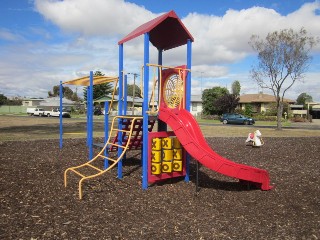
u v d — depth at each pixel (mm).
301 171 7852
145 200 5160
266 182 5926
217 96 53188
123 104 7344
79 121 33000
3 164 7637
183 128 5840
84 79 9805
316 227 4078
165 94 6680
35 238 3576
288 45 24719
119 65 7113
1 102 90938
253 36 25641
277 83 25531
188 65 6535
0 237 3570
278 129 25625
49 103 68938
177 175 6406
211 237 3711
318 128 29641
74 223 4066
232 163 5648
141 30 6203
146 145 5930
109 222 4137
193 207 4848
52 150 10211
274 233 3857
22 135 16062
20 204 4762
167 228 3971
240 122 36875
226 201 5207
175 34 6715
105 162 7562
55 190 5590
